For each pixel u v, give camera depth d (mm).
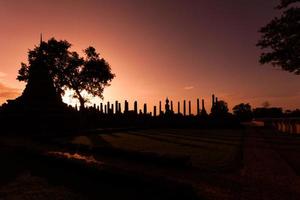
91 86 65250
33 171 16156
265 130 60125
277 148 26359
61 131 46656
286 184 12734
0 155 22719
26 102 49938
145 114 77875
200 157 20578
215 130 60062
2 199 11148
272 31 22125
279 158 20141
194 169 16062
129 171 12445
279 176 14352
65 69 61938
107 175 12977
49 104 51594
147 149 25641
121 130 54125
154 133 49562
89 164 14383
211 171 15594
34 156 19875
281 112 117625
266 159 19672
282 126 56750
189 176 14219
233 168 16438
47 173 15555
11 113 48562
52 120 50312
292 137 39750
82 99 64062
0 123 46562
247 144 30047
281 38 22172
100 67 63688
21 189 12445
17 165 18109
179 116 80188
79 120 57219
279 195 11039
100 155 21016
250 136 41844
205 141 33594
